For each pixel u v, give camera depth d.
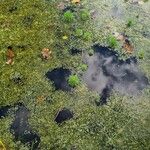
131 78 0.75
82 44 0.80
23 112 0.68
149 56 0.79
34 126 0.66
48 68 0.76
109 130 0.66
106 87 0.73
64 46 0.80
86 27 0.84
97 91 0.72
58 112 0.68
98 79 0.75
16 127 0.66
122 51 0.80
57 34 0.82
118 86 0.74
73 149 0.63
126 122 0.67
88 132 0.66
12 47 0.78
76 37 0.82
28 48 0.79
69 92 0.72
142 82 0.75
